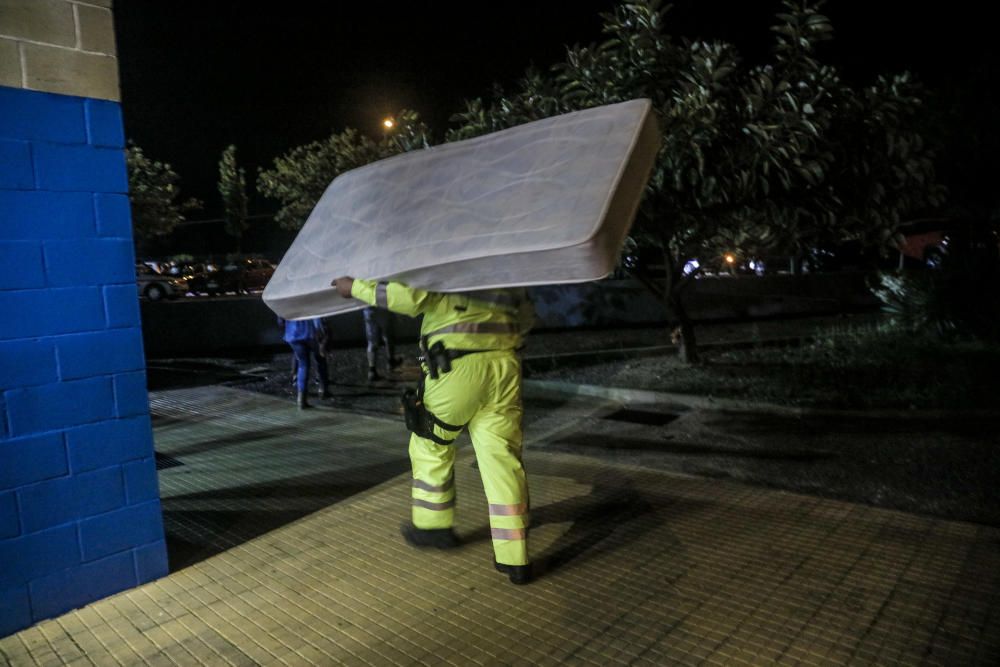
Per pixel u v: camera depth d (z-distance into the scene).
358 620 3.54
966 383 8.02
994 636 3.23
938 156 12.23
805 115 7.38
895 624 3.35
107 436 3.75
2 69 3.31
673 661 3.11
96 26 3.61
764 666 3.06
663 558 4.12
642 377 9.44
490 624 3.46
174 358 13.95
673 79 7.97
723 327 15.23
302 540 4.54
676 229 8.61
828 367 9.22
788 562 4.03
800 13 7.78
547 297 15.85
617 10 8.12
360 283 3.75
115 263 3.73
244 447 6.99
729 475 5.74
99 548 3.76
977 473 5.51
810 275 18.70
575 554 4.20
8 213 3.35
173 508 5.19
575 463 6.06
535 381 9.67
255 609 3.67
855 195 8.10
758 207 7.98
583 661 3.13
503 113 8.79
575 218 3.05
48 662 3.24
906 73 8.19
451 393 3.74
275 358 13.62
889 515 4.69
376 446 6.90
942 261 11.90
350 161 22.28
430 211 3.77
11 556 3.45
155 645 3.36
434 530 4.27
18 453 3.45
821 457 6.09
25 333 3.44
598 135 3.38
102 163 3.65
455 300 3.78
